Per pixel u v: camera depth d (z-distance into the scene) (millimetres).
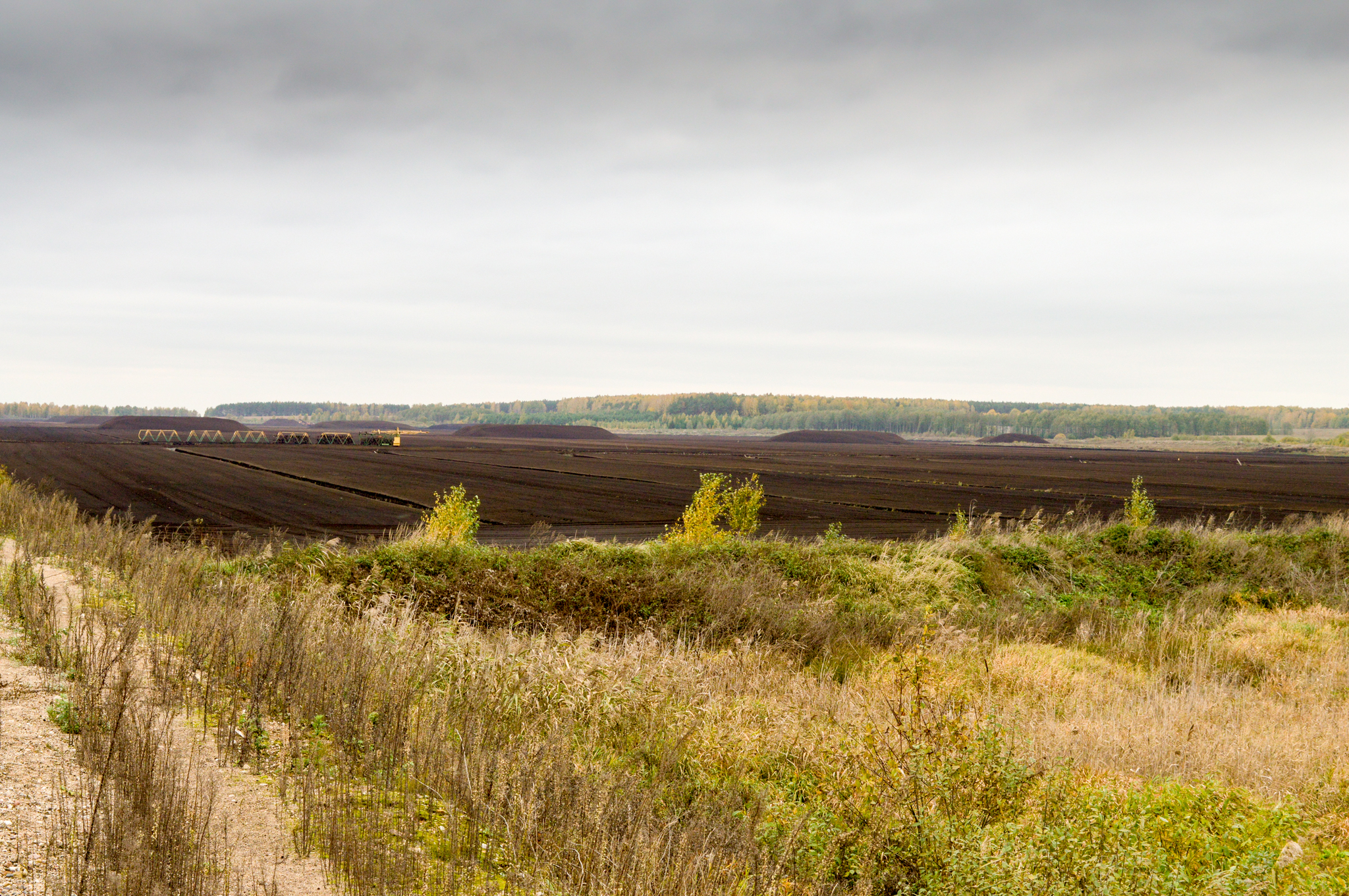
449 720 7473
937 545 21219
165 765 5277
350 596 13523
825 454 162875
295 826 5156
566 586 15523
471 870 4934
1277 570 21125
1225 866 5582
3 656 7617
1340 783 7496
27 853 4238
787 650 13188
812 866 5859
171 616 9711
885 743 7176
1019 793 6703
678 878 4855
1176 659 13641
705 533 23625
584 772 6527
